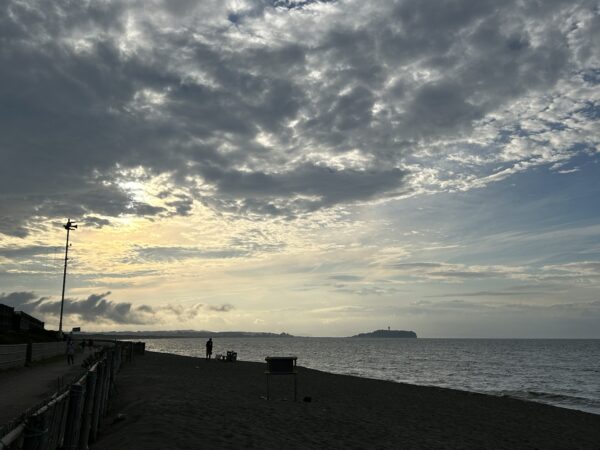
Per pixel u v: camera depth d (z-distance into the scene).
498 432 16.25
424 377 53.56
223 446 9.51
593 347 191.50
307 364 78.06
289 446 10.44
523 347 192.25
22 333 48.84
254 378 30.17
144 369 34.09
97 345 68.38
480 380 51.03
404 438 13.29
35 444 4.34
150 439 9.30
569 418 20.78
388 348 178.75
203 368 38.16
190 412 13.00
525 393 36.44
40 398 14.18
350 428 13.85
